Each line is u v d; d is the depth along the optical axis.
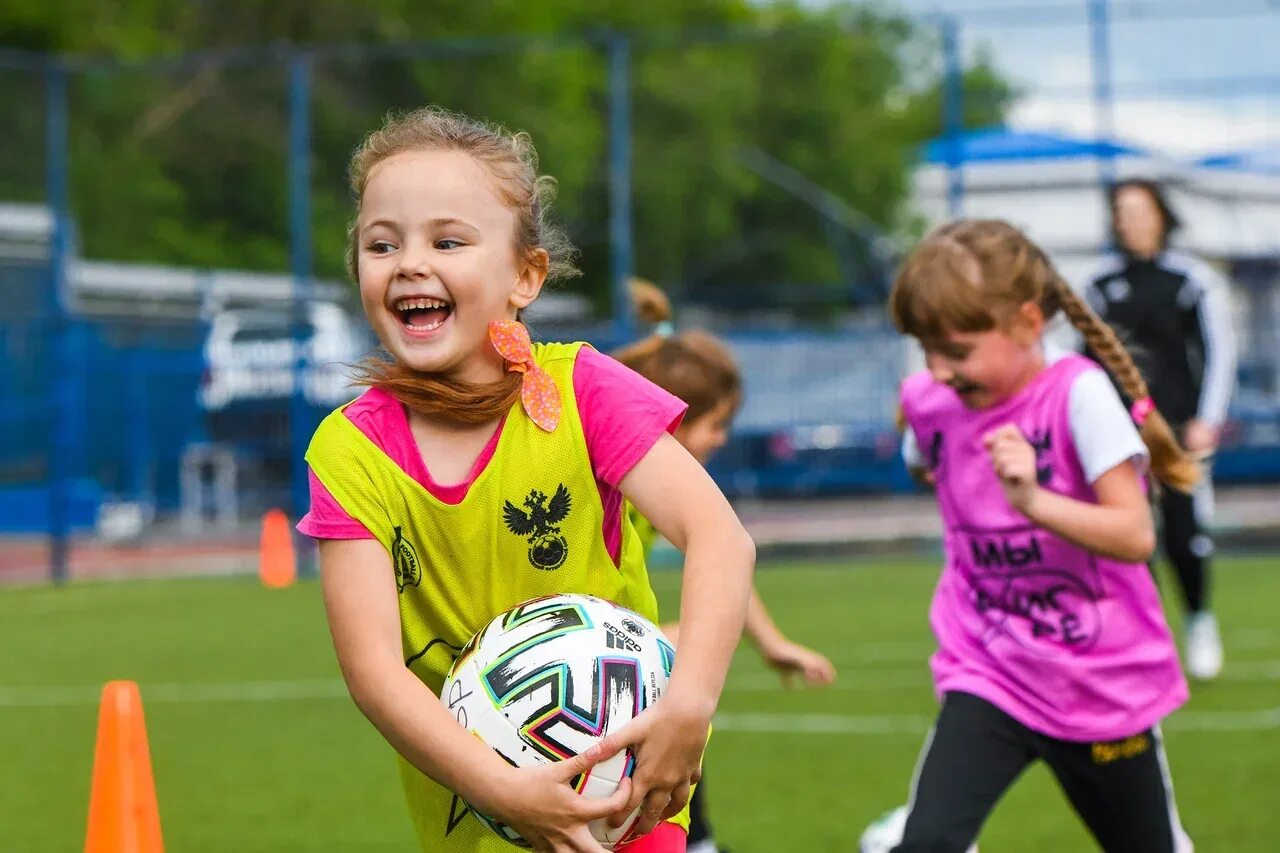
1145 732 4.41
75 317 20.16
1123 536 4.24
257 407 20.23
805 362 21.22
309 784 7.26
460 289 3.11
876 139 50.22
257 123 33.09
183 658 11.37
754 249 47.47
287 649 11.73
